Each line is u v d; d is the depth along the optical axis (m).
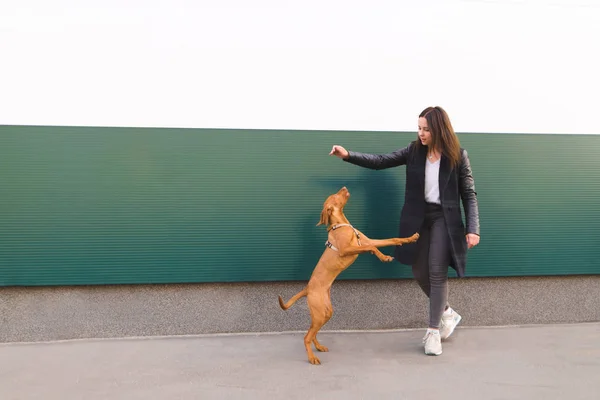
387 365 2.82
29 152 3.31
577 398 2.38
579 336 3.39
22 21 3.38
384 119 3.65
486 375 2.67
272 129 3.52
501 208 3.63
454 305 3.65
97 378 2.63
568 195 3.69
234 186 3.46
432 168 3.10
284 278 3.48
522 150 3.66
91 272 3.35
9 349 3.15
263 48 3.57
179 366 2.81
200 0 3.52
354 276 3.49
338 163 3.53
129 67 3.47
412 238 2.96
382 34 3.65
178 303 3.46
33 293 3.35
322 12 3.61
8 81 3.37
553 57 3.77
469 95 3.71
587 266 3.69
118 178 3.38
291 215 3.50
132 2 3.47
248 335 3.45
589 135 3.70
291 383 2.55
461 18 3.71
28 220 3.30
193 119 3.51
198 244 3.44
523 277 3.71
